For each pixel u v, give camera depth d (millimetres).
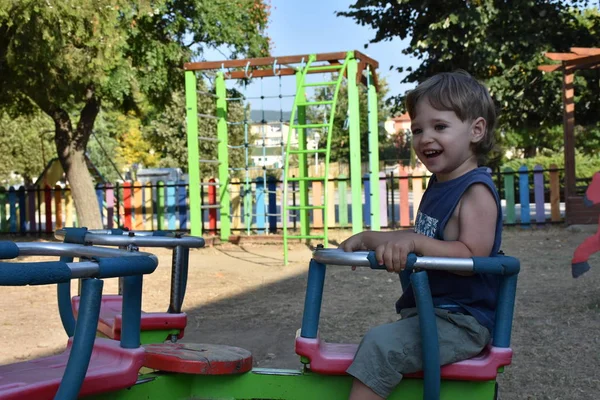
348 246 2434
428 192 2457
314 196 12336
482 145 2391
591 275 6742
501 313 2188
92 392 2018
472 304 2256
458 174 2377
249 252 10031
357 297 6152
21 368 2150
